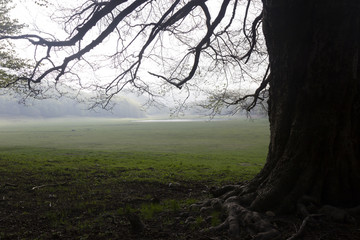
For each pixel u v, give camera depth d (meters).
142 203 7.18
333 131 4.92
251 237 4.32
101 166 13.88
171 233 4.86
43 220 5.90
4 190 8.35
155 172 12.26
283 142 5.45
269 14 5.27
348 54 4.76
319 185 4.99
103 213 6.27
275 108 5.75
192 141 42.22
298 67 5.16
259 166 16.83
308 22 4.98
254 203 5.16
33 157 17.70
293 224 4.50
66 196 7.84
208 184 9.90
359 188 4.95
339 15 4.65
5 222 5.79
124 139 47.16
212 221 5.04
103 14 7.54
